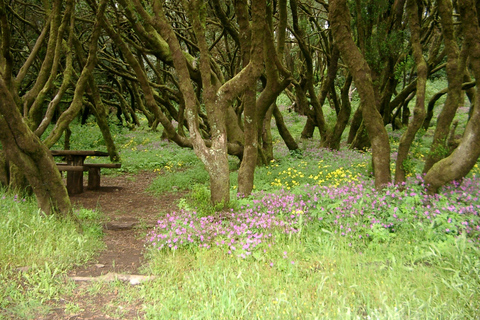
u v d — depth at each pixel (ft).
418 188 17.56
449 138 27.04
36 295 10.48
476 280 9.92
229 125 30.53
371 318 8.46
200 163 36.17
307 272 11.60
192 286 10.69
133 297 10.64
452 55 18.63
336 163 30.45
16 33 44.04
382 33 30.19
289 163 31.55
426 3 39.17
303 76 46.98
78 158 26.27
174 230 14.26
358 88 18.81
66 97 55.93
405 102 51.08
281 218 15.71
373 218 14.90
